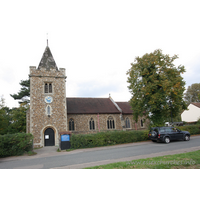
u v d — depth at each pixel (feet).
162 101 63.52
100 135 58.13
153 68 70.28
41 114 68.74
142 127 98.58
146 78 69.15
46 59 78.38
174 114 76.95
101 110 88.53
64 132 55.01
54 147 63.67
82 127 81.25
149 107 70.54
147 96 67.92
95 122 84.69
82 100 95.55
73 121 80.74
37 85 70.74
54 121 69.67
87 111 84.53
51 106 70.69
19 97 108.37
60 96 72.79
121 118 89.40
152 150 42.65
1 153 44.68
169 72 68.59
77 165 30.35
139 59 72.43
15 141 47.14
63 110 71.92
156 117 72.90
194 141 55.01
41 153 50.19
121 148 50.16
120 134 61.77
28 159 40.68
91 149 51.62
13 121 114.42
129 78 73.46
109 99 104.12
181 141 57.52
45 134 68.44
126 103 107.65
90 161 33.50
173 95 68.13
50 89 72.95
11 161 39.19
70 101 91.35
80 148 54.49
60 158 39.14
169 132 57.06
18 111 106.73
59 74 74.49
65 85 74.74
